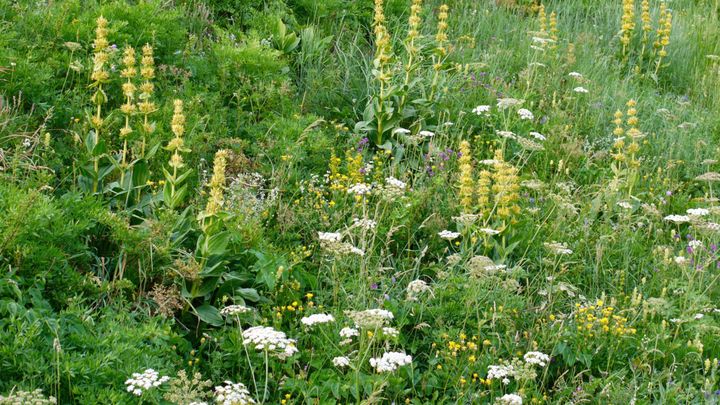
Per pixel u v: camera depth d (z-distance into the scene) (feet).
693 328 16.33
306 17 27.84
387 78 21.67
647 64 33.94
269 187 18.75
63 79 18.61
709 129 27.84
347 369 13.85
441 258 17.12
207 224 14.10
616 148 24.85
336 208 18.34
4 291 11.94
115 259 14.42
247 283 15.33
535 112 25.41
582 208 20.51
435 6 32.17
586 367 15.20
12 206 13.01
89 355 11.36
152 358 12.05
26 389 10.61
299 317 14.71
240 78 21.74
